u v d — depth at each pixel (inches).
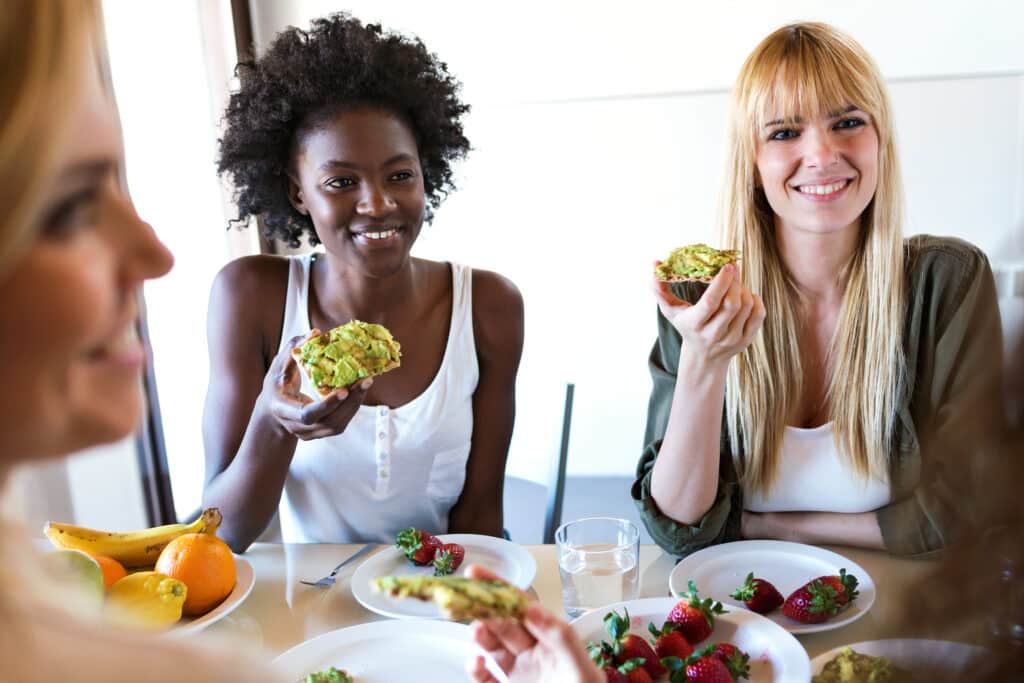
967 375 50.1
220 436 59.9
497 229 118.7
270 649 42.5
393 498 60.5
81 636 14.3
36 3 12.9
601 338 120.2
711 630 39.6
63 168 13.6
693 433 50.0
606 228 117.3
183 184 105.3
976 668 18.4
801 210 51.8
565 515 116.1
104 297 14.3
